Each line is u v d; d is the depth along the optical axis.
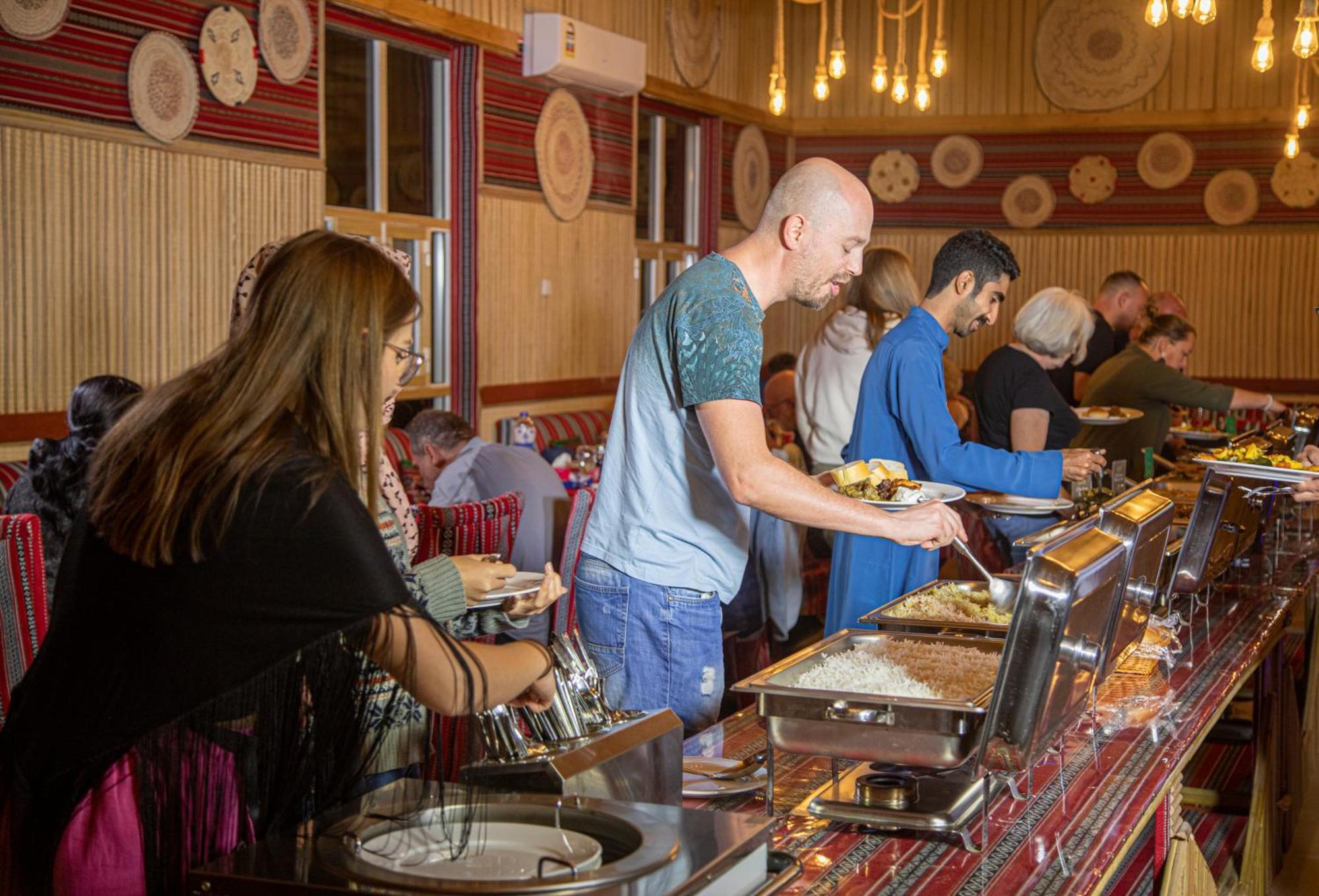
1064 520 3.20
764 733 2.04
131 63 4.70
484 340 7.08
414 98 6.72
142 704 1.25
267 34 5.31
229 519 1.22
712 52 9.27
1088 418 4.98
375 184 6.43
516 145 7.23
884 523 1.94
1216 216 9.64
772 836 1.62
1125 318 7.35
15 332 4.37
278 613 1.24
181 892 1.28
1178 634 2.79
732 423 1.92
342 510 1.24
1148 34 9.66
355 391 1.30
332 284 1.29
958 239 2.93
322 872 1.17
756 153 10.08
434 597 1.62
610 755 1.48
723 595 2.18
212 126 5.08
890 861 1.54
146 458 1.27
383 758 1.60
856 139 10.41
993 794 1.78
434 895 1.11
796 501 1.90
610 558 2.16
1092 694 1.85
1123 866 2.00
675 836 1.23
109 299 4.69
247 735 1.30
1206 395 5.14
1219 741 3.77
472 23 6.73
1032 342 3.83
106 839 1.31
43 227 4.43
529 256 7.42
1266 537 4.01
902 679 1.72
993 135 10.09
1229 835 3.27
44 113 4.40
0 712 2.40
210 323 5.12
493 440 7.21
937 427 2.85
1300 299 9.49
